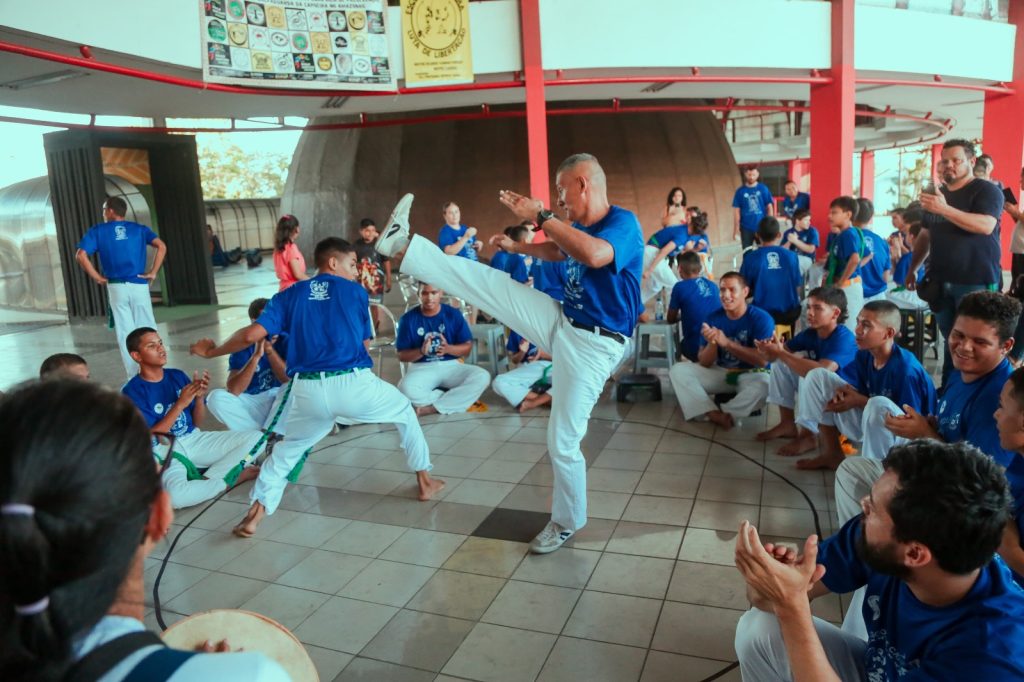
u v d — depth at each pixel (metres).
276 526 3.38
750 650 1.63
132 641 0.69
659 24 7.68
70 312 10.62
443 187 13.52
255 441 3.80
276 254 6.60
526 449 4.29
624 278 2.78
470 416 5.02
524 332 3.00
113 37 5.85
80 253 5.99
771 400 4.21
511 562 2.92
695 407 4.56
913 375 3.09
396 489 3.77
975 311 2.15
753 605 1.68
